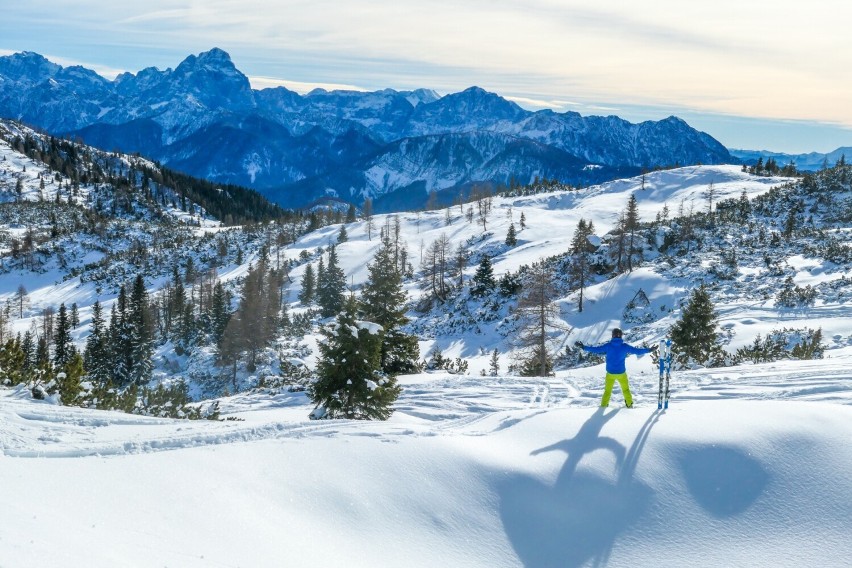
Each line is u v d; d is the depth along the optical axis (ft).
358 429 33.68
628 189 533.96
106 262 469.57
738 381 51.65
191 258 430.61
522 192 593.83
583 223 255.91
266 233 511.81
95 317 236.02
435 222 494.59
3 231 536.01
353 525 23.81
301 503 24.48
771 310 131.85
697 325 95.14
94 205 650.02
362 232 477.36
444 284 277.44
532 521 25.67
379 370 58.85
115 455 27.81
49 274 471.62
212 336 238.27
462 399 64.03
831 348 94.48
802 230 225.56
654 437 30.66
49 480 22.98
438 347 198.39
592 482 27.63
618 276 202.18
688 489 26.99
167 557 18.26
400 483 26.84
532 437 32.27
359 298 98.94
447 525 24.88
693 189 500.33
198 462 26.86
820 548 23.07
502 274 274.57
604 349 37.86
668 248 232.12
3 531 16.90
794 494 25.84
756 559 23.03
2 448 27.48
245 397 94.84
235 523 21.86
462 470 28.25
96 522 19.72
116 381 202.08
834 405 33.06
